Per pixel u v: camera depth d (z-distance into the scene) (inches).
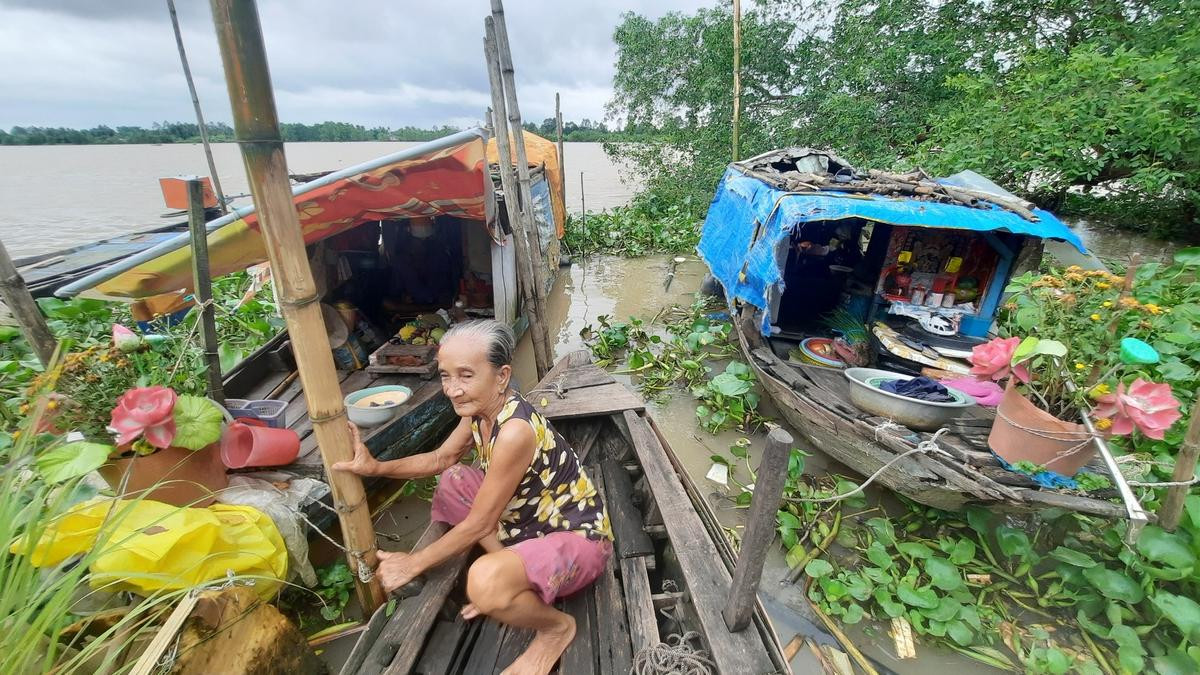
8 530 65.1
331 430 86.8
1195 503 109.1
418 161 130.9
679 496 116.4
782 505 150.2
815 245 222.1
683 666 83.5
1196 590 112.3
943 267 188.2
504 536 99.1
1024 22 398.6
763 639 85.5
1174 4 325.7
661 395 223.0
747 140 488.7
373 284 233.8
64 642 80.1
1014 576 125.3
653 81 533.3
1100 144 294.7
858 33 431.5
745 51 468.1
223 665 79.3
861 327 198.1
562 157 413.1
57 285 201.2
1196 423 105.0
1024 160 301.4
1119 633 106.2
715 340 261.0
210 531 88.9
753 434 193.5
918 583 127.3
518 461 85.4
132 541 82.0
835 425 146.9
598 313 322.7
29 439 79.7
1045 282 128.4
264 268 241.0
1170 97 266.1
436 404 166.1
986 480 117.6
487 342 83.1
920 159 345.1
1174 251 378.3
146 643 78.2
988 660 108.8
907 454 126.0
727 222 262.8
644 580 105.7
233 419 119.6
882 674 108.5
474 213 166.4
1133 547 110.7
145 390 91.0
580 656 91.7
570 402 157.5
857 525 145.1
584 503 98.0
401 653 86.4
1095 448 112.8
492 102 186.9
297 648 92.4
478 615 101.7
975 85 331.9
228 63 62.5
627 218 506.9
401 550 139.3
